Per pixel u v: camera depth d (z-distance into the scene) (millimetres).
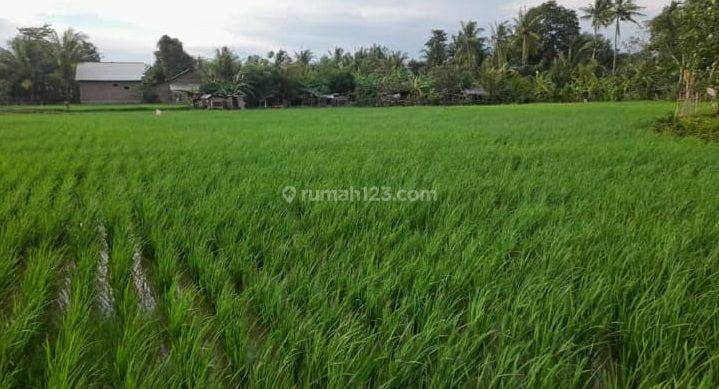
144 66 55125
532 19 55125
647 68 43688
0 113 31188
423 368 2492
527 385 2289
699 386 2236
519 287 3410
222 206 5387
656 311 2891
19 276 3875
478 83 51375
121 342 2693
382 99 49906
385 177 7125
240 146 11023
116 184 6652
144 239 4660
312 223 4969
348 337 2623
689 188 6344
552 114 24578
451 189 6168
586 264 3717
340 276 3496
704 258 3762
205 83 44406
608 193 6094
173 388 2291
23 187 6113
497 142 11977
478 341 2590
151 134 14094
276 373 2400
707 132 12203
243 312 3057
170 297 3221
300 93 49156
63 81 49531
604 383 2488
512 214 5254
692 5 14625
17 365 2518
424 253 3973
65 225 4875
